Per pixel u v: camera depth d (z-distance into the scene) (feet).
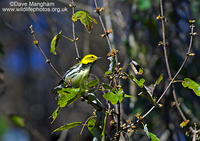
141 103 35.01
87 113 43.98
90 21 21.11
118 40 41.86
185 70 35.50
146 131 19.29
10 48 61.82
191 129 20.56
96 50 47.47
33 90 59.67
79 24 47.09
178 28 36.52
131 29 38.40
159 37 35.86
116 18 41.32
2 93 35.50
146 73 34.37
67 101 18.74
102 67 47.21
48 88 58.59
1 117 55.31
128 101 34.68
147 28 38.32
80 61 23.18
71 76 23.34
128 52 35.96
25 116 56.90
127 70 35.55
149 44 38.22
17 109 58.29
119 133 19.26
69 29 45.34
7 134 54.49
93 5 42.93
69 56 48.47
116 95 17.54
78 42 49.08
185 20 37.76
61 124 50.16
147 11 38.91
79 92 18.24
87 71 23.88
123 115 31.07
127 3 41.91
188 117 33.35
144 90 19.17
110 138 19.72
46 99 58.44
